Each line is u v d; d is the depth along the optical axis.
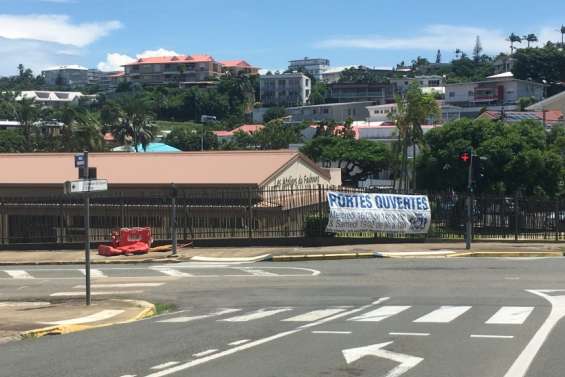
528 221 30.58
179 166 35.22
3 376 7.75
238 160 35.59
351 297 14.94
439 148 43.03
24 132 98.81
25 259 25.22
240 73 179.62
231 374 7.56
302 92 167.75
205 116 143.25
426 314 12.09
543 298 14.02
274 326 11.09
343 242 27.64
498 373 7.45
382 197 28.33
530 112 80.75
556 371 7.53
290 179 35.50
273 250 26.08
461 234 29.78
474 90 123.62
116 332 11.08
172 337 10.27
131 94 164.88
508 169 40.03
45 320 12.84
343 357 8.36
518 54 131.62
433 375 7.37
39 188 35.00
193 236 28.53
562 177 42.25
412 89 49.62
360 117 135.75
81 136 77.94
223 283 18.30
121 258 24.86
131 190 33.34
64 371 7.95
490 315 11.80
